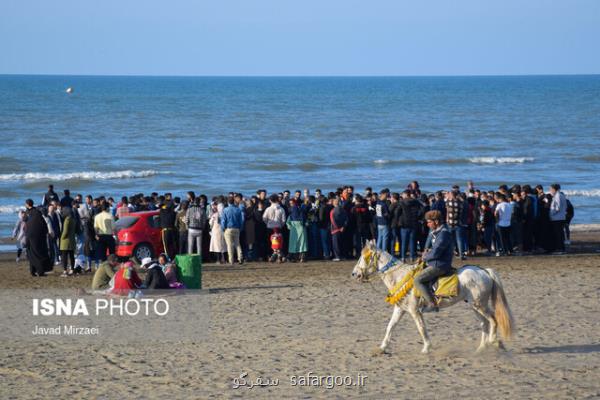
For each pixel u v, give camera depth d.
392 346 13.84
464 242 23.86
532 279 20.50
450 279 12.73
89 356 13.55
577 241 29.75
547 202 25.88
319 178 54.62
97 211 23.66
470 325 15.44
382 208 23.30
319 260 24.92
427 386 11.39
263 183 52.00
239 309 17.31
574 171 59.16
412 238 23.00
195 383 11.79
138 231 23.41
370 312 16.81
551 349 13.46
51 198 25.28
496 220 24.92
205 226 24.80
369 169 60.19
